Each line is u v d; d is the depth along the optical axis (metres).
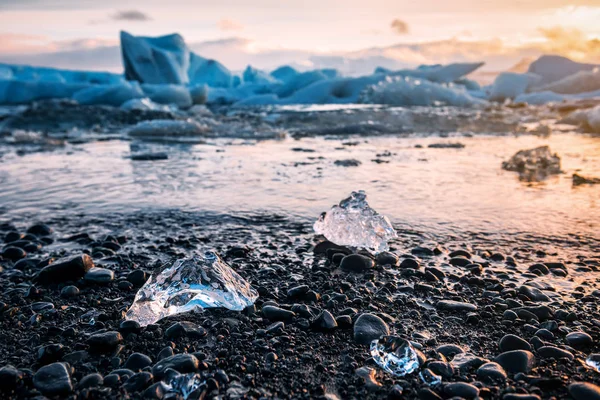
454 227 1.33
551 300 0.87
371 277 1.00
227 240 1.25
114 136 4.15
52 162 2.71
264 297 0.90
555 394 0.60
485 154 2.82
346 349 0.72
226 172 2.27
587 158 2.58
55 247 1.22
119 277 1.00
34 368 0.68
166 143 3.60
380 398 0.60
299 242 1.23
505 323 0.79
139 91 9.90
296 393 0.62
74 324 0.81
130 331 0.77
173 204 1.64
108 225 1.41
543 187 1.84
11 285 0.98
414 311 0.84
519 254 1.12
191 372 0.66
